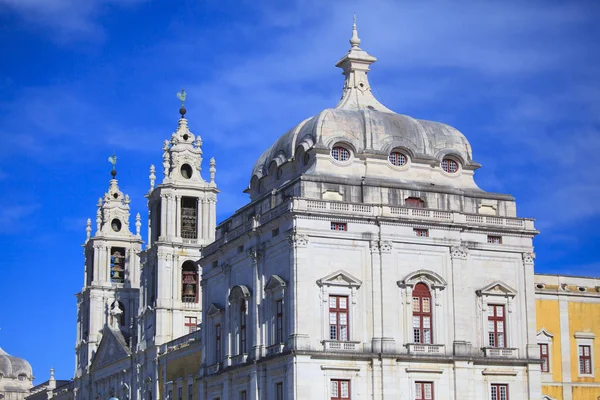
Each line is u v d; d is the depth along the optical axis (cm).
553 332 10000
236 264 9662
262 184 10119
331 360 8469
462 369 8825
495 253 9206
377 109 10162
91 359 14775
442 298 8912
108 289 15012
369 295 8694
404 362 8650
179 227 12531
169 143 12962
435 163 9431
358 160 9206
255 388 8956
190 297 12488
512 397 9012
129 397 12875
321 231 8631
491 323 9100
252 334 9156
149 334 12431
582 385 10025
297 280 8488
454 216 9081
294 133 9731
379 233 8800
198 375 10400
